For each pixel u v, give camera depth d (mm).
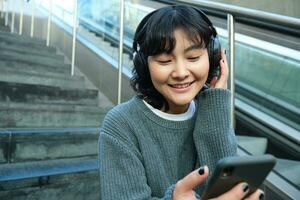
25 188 1229
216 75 783
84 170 1401
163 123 709
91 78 3020
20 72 2180
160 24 646
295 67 2314
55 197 1305
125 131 689
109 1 3309
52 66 2703
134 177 648
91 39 3332
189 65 664
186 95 678
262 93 2420
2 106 1757
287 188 1407
